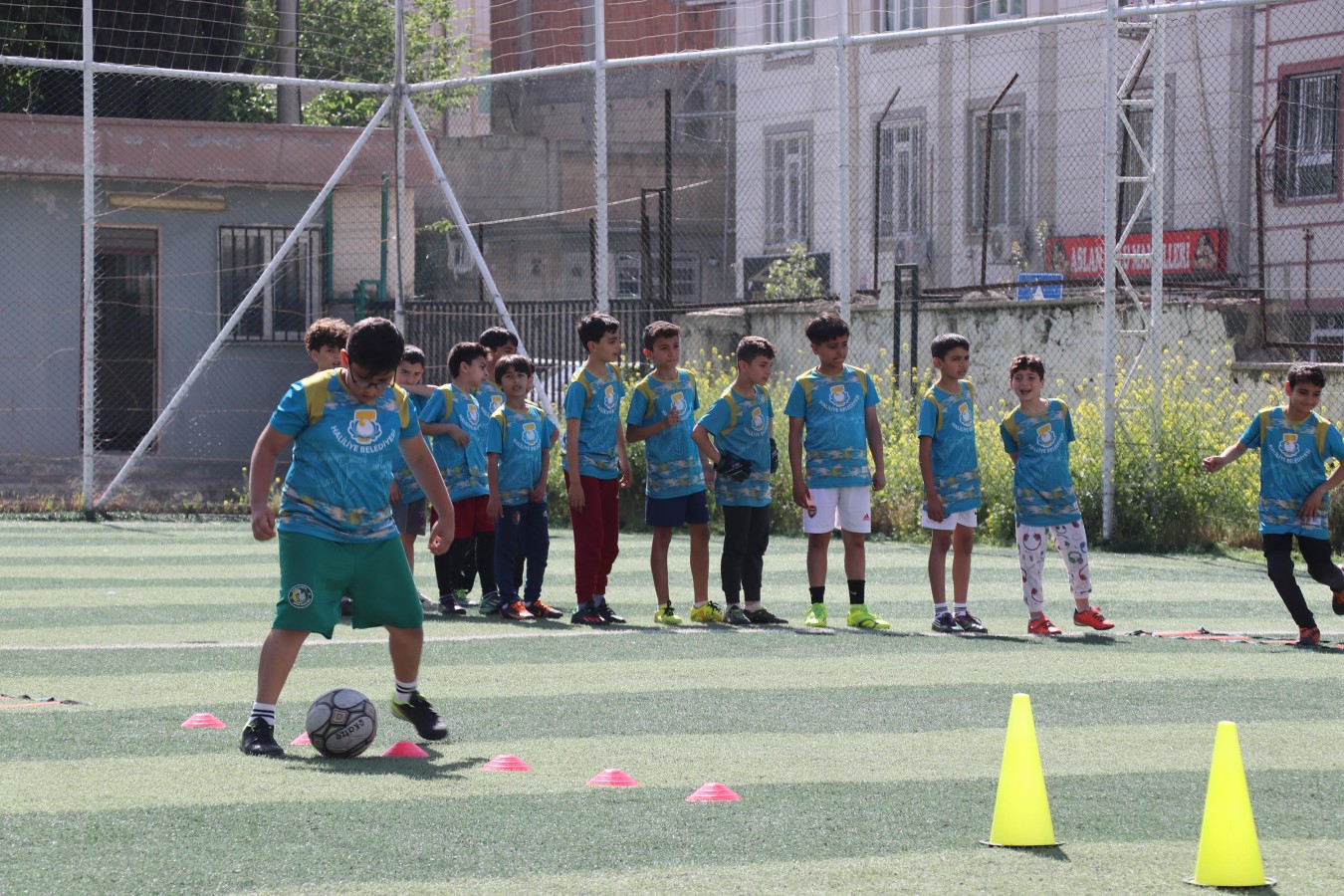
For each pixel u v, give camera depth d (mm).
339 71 24953
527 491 9844
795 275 25266
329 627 5801
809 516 9562
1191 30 22453
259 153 19969
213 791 5105
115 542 14445
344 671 7742
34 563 12750
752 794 5156
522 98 32062
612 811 4895
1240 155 22031
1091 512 14328
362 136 16172
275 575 12031
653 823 4758
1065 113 24062
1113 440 14141
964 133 25250
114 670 7730
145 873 4188
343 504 5777
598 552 9602
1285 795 5246
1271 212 21781
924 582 11859
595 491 9570
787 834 4648
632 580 12016
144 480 19016
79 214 19594
